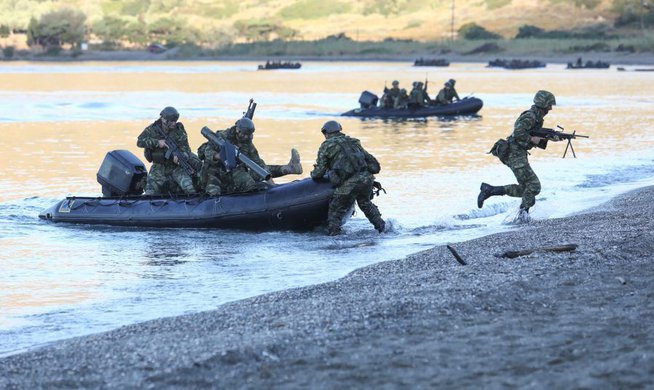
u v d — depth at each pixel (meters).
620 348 23.47
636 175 72.31
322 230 50.88
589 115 143.12
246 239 48.53
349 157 48.34
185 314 32.16
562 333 25.05
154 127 53.22
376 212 49.19
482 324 26.36
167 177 53.94
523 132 50.12
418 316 27.41
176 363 23.56
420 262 38.38
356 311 28.05
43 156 88.38
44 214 54.75
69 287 37.44
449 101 148.12
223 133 51.88
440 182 69.00
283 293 33.38
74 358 25.02
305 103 181.88
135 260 43.12
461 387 20.97
